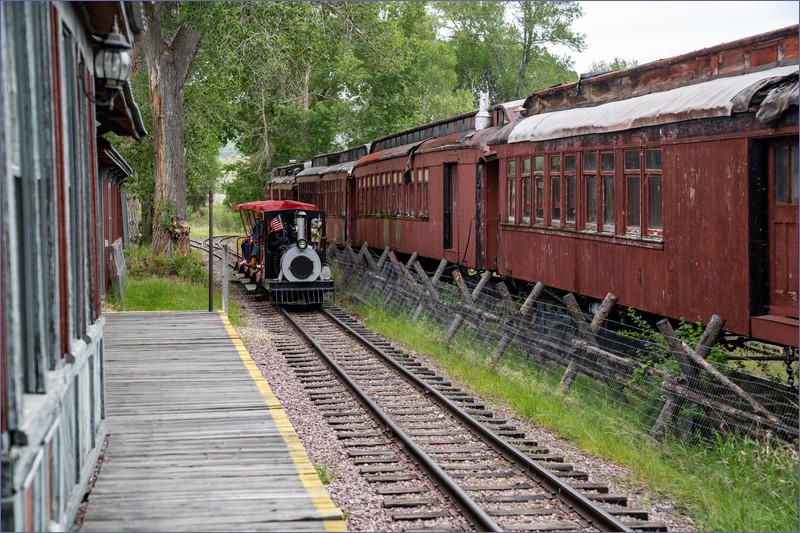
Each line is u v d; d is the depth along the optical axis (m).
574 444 8.97
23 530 3.65
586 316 12.83
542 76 51.06
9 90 3.54
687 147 9.60
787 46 8.84
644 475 7.79
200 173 34.38
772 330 8.22
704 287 9.32
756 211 8.52
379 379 12.05
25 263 4.11
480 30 50.88
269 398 8.93
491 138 15.84
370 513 6.66
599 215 11.84
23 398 4.13
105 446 7.14
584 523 6.50
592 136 11.99
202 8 21.30
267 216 20.05
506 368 12.30
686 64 10.63
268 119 43.06
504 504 6.95
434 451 8.41
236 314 17.73
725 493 7.14
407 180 20.55
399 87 41.56
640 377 9.70
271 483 6.18
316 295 19.59
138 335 13.12
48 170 4.36
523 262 14.51
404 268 19.06
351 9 25.45
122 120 10.69
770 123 8.15
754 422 8.12
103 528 5.25
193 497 5.87
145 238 36.03
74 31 5.60
